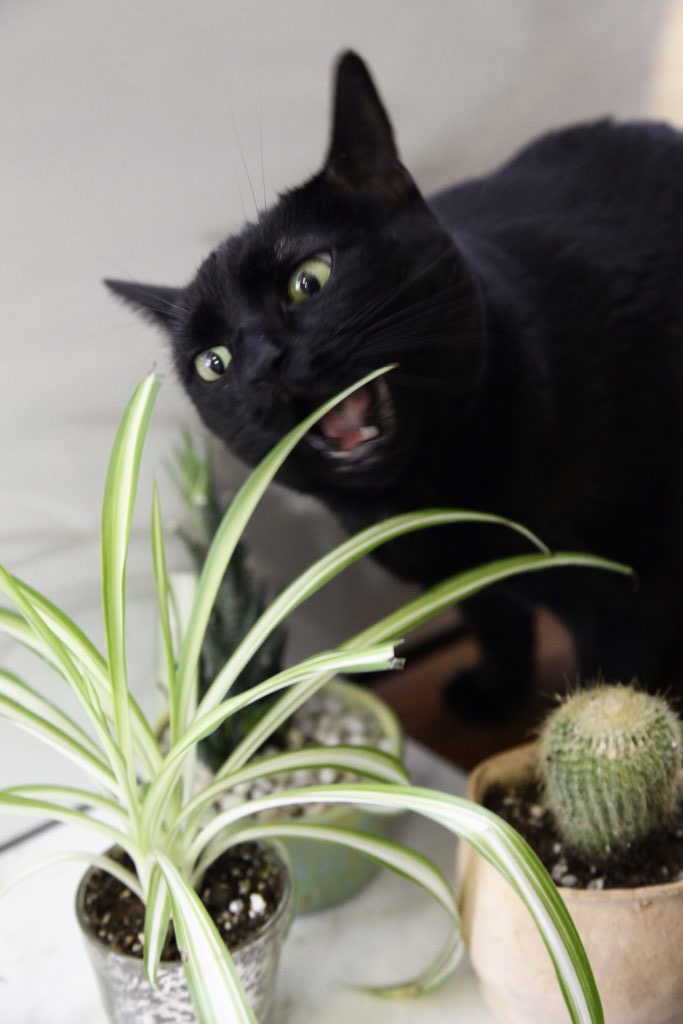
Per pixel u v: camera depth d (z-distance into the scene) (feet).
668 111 2.77
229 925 1.96
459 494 2.21
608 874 1.96
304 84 2.29
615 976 1.88
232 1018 1.69
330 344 1.93
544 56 2.59
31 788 1.94
